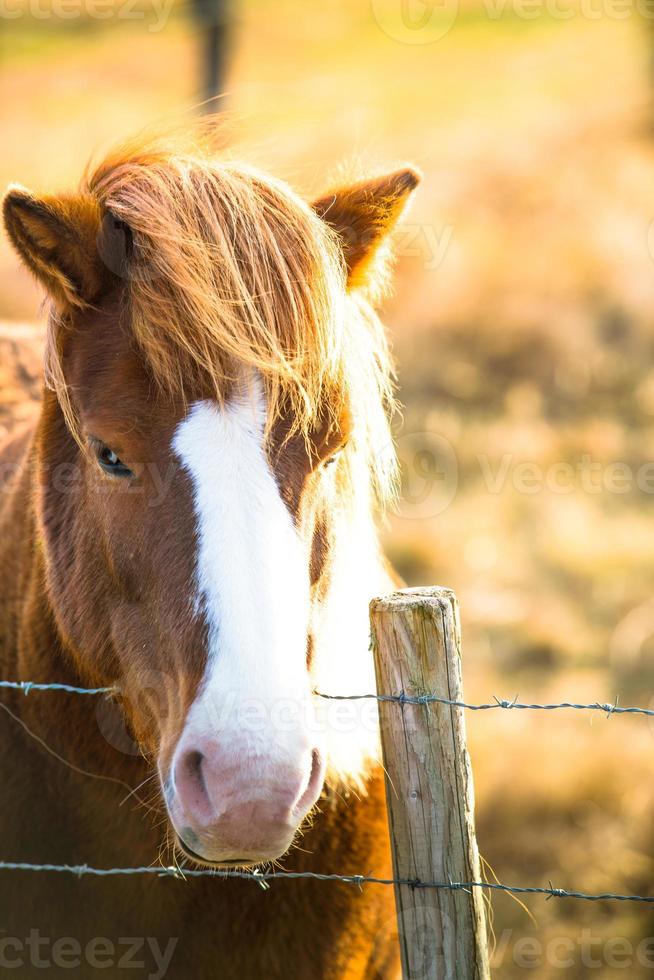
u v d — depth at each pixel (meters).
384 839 4.50
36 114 30.28
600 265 16.28
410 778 3.41
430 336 14.98
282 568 3.21
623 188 19.42
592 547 11.37
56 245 3.65
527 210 18.62
